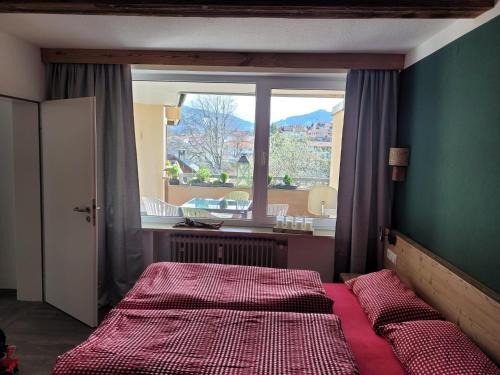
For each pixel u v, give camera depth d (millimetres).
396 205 3363
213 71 3521
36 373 2480
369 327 2271
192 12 2072
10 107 3561
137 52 3344
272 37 2855
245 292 2523
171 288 2543
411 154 3014
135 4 1966
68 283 3293
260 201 3764
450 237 2340
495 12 1921
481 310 1868
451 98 2379
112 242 3551
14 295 3768
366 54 3240
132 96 3473
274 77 3625
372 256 3451
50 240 3434
